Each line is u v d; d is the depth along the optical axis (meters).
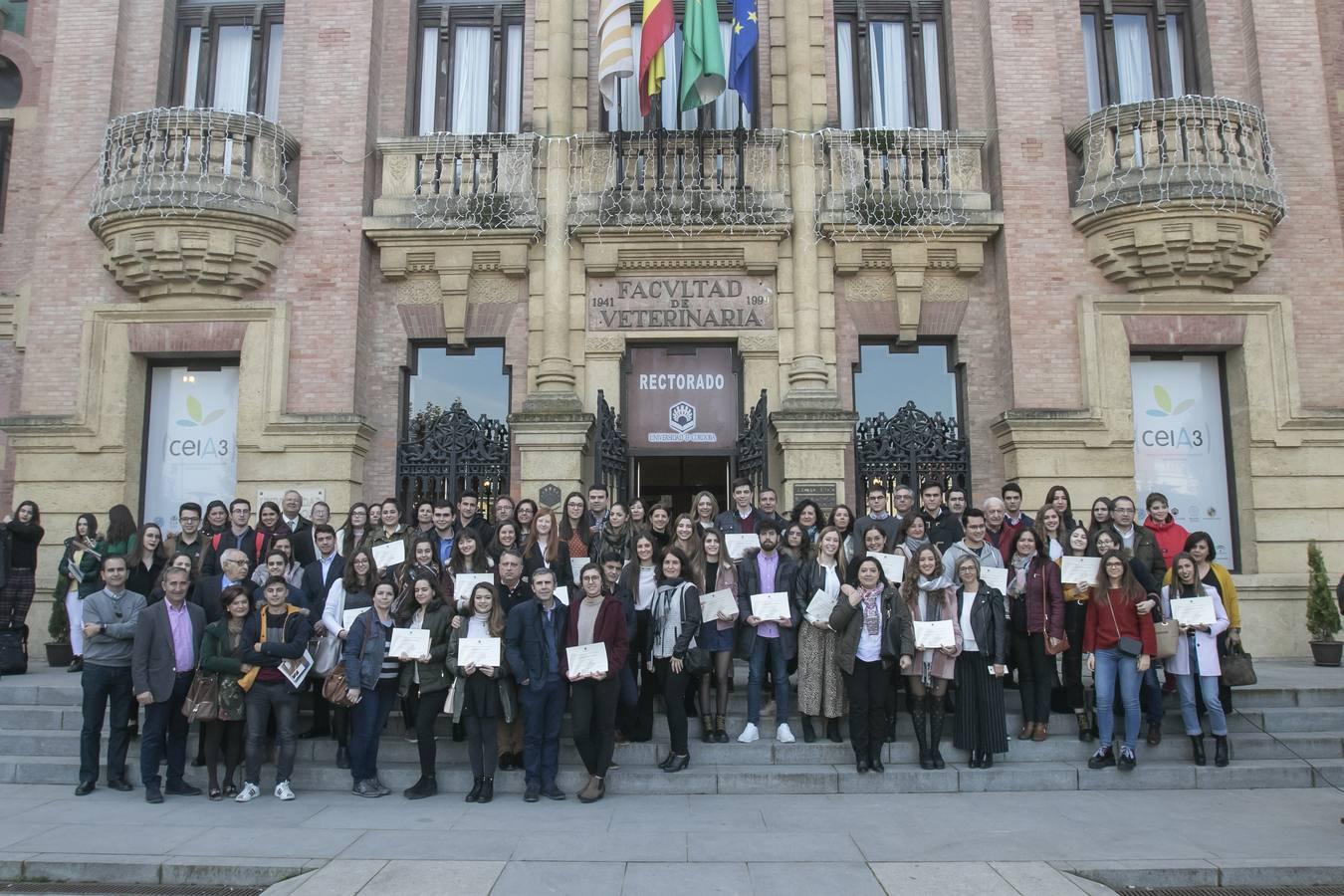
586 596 8.16
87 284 13.09
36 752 9.02
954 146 13.42
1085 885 5.98
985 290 13.29
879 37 14.12
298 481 12.50
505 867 6.26
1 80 14.30
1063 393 12.56
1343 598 8.84
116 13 13.63
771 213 12.96
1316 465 12.59
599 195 13.11
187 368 13.30
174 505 13.02
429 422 13.27
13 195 14.14
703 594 8.68
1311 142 13.24
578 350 13.08
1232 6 13.77
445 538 9.55
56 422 12.67
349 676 7.95
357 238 13.02
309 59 13.39
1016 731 9.21
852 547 9.63
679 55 14.06
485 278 13.38
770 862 6.37
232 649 8.05
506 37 14.24
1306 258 12.98
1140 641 8.32
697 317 13.15
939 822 7.27
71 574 11.05
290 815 7.50
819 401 12.54
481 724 7.97
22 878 6.39
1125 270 12.65
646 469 13.59
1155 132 12.59
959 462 12.95
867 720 8.36
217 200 12.36
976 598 8.52
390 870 6.20
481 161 13.47
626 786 8.22
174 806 7.77
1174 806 7.72
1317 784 8.39
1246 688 9.66
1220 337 12.78
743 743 8.72
